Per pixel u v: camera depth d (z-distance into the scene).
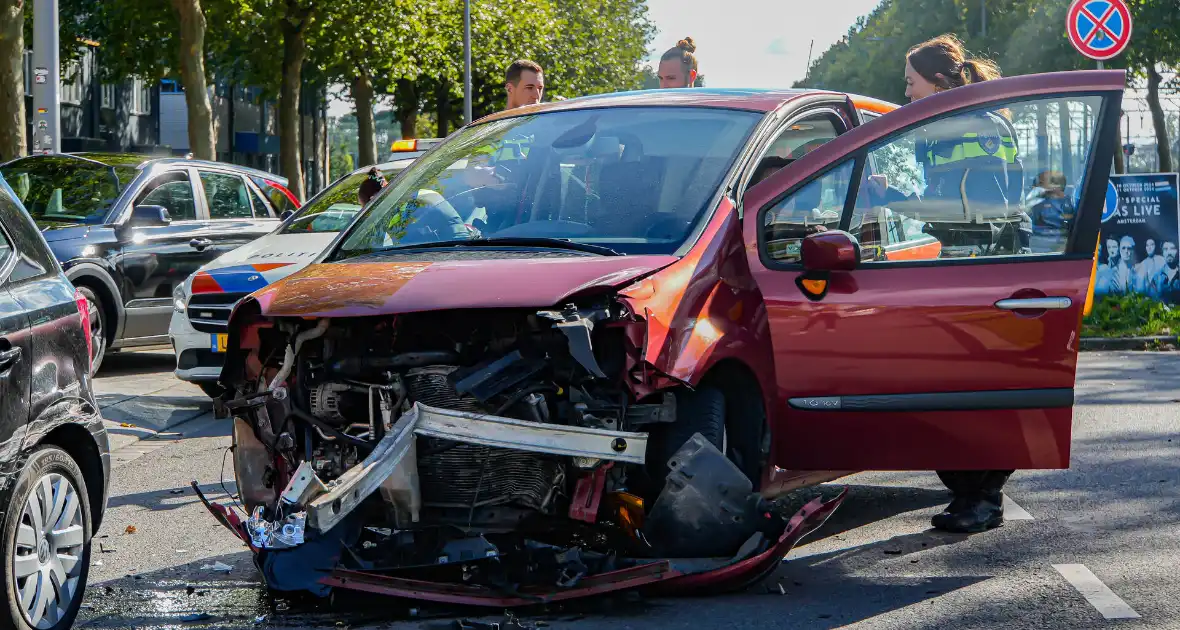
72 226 12.84
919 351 5.44
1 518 4.47
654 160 5.78
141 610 5.12
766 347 5.34
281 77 36.09
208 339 10.30
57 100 15.83
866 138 5.61
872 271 5.45
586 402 4.74
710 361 4.94
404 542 4.89
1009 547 6.01
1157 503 6.90
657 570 4.77
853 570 5.62
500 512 4.82
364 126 42.59
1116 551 5.88
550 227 5.58
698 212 5.43
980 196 5.55
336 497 4.50
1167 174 16.56
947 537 6.25
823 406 5.42
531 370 4.73
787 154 6.11
